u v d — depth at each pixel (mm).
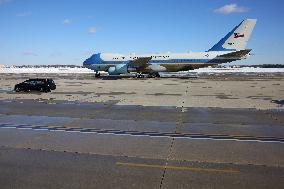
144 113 23828
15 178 10023
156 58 76188
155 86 51594
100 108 26578
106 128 18109
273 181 9664
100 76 91500
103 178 9977
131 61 74562
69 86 52688
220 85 53500
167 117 21984
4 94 39250
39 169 10875
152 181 9688
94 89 46312
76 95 37781
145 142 14781
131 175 10242
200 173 10406
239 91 42250
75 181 9727
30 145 14180
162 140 15188
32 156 12445
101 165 11297
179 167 11047
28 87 42031
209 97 35062
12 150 13336
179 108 26484
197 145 14211
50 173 10461
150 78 78875
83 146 14023
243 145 14195
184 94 38531
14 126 18688
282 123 19625
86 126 18703
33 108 26578
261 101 31297
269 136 16031
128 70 77062
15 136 16000
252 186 9250
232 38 74312
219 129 17828
